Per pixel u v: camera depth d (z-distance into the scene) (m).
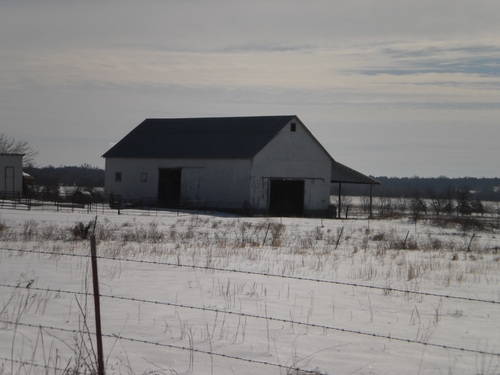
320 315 13.97
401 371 10.12
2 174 71.94
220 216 57.78
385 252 28.88
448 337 12.55
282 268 21.38
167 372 9.62
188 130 72.00
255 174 63.16
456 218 65.06
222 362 10.22
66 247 25.53
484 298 17.08
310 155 67.12
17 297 14.91
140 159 70.56
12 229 33.81
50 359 10.09
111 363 9.98
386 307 15.19
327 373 9.83
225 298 15.52
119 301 14.84
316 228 43.28
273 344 11.39
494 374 10.06
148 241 30.23
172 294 15.89
